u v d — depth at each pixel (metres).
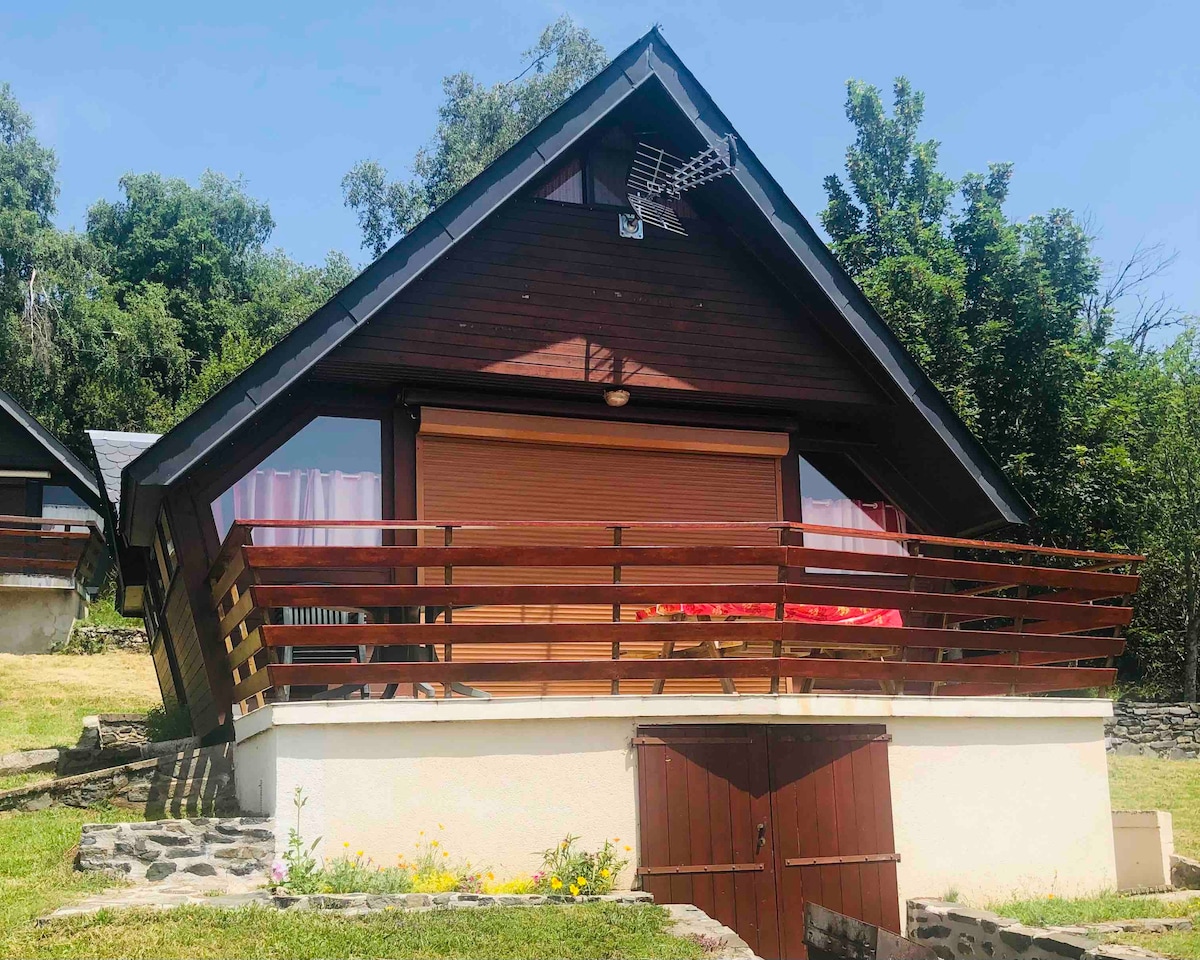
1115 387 24.38
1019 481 21.84
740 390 11.60
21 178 42.44
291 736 8.17
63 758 12.30
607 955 6.68
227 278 48.22
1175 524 22.06
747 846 8.96
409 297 10.64
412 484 11.07
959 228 24.86
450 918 7.14
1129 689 23.17
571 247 11.36
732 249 12.01
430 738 8.45
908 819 9.56
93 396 39.38
